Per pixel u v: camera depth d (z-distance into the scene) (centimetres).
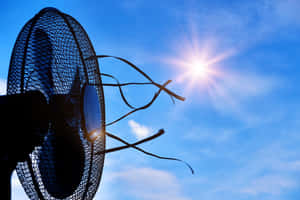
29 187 141
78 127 141
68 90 138
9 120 135
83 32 169
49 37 140
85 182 154
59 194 140
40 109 133
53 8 156
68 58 143
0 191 136
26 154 136
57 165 136
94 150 162
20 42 143
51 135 134
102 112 186
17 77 137
